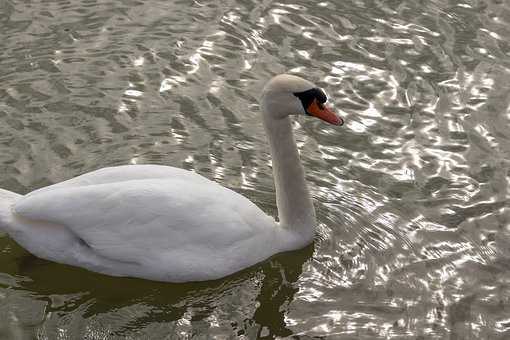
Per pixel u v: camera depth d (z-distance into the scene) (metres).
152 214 10.73
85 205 10.69
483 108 14.48
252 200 12.74
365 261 11.75
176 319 10.80
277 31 16.09
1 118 13.90
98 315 10.81
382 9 16.66
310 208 11.82
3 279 11.24
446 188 13.02
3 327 10.55
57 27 15.98
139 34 15.91
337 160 13.55
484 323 10.80
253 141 13.79
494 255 11.88
